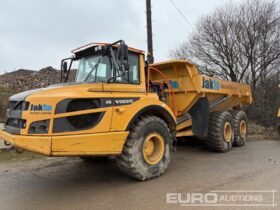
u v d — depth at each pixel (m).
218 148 7.16
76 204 3.88
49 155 3.79
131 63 5.04
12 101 4.49
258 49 14.22
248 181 4.67
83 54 5.33
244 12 14.53
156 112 5.28
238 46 14.52
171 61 6.34
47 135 3.84
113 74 4.70
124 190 4.38
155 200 3.93
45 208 3.77
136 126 4.73
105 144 4.29
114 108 4.43
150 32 10.88
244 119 8.57
